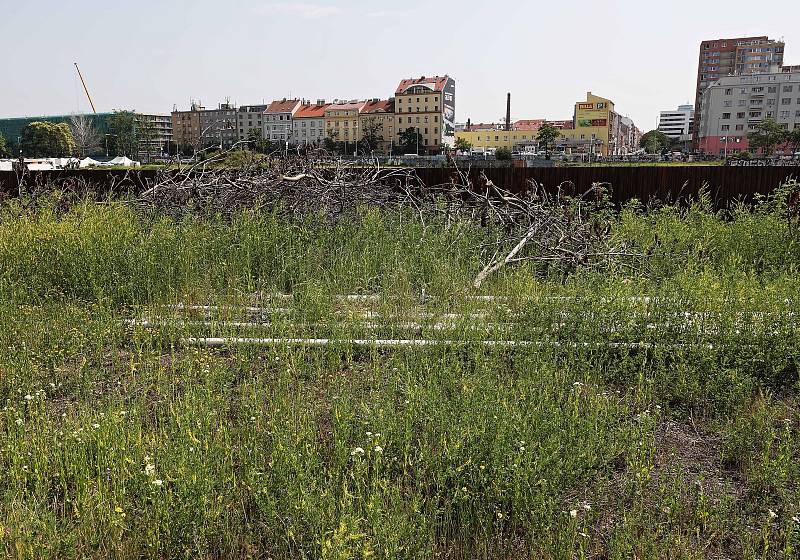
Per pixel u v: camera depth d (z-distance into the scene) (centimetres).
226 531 319
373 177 1086
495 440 370
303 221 936
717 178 1272
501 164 2048
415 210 1063
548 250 884
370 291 748
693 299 620
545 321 609
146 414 442
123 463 347
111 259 745
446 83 11494
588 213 1097
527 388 463
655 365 558
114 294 691
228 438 388
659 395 500
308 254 802
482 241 905
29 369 501
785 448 398
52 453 375
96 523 325
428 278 783
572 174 1291
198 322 630
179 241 805
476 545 324
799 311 582
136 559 309
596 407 450
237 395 488
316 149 1110
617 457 410
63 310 641
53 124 9200
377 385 479
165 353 584
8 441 381
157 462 362
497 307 649
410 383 464
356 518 306
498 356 550
